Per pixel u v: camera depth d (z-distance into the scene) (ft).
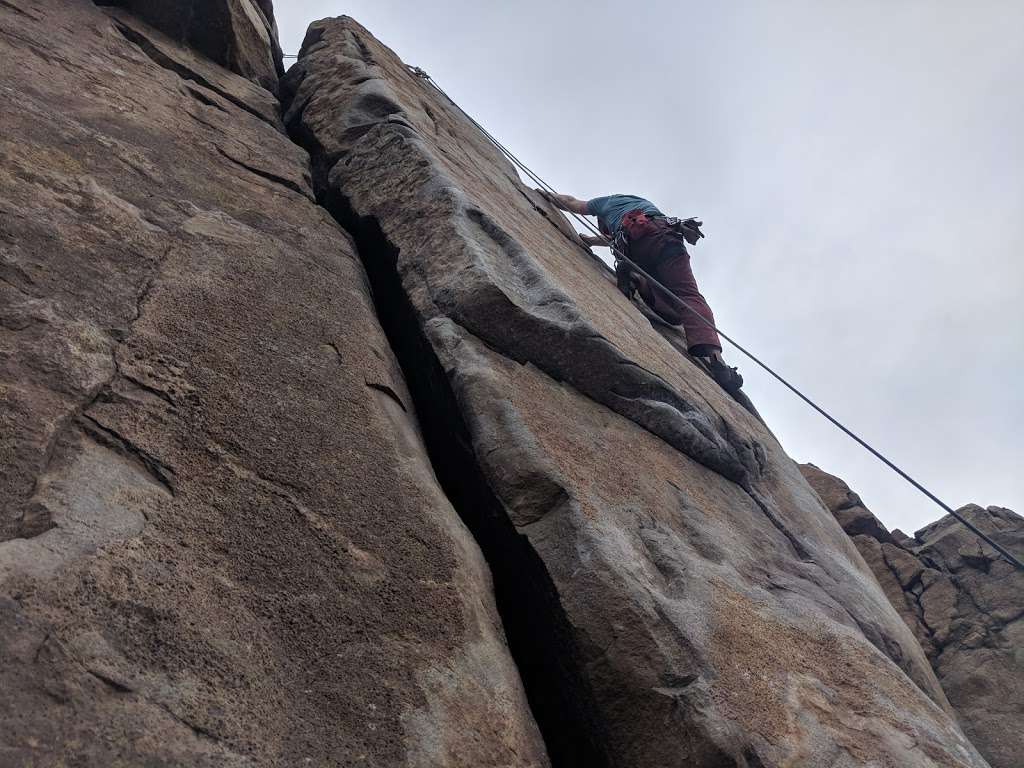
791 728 8.95
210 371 9.00
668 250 23.71
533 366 13.14
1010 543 25.49
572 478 10.74
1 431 6.81
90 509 6.70
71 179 10.48
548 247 18.97
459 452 11.64
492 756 7.04
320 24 22.13
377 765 6.34
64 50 13.82
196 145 13.69
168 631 6.22
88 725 5.37
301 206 14.01
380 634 7.38
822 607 12.09
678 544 11.06
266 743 5.99
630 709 8.65
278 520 7.80
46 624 5.72
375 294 14.93
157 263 10.13
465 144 21.66
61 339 8.07
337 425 9.43
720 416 15.90
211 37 17.58
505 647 8.56
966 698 21.31
